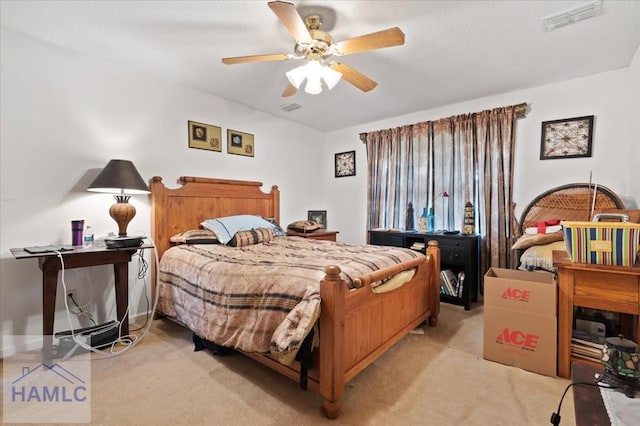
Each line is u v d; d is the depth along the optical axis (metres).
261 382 1.82
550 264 2.42
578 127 2.94
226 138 3.58
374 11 1.92
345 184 4.79
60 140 2.39
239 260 2.18
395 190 4.14
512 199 3.29
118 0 1.84
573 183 2.94
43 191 2.31
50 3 1.86
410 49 2.40
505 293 2.02
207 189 3.31
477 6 1.88
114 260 2.29
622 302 1.69
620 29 2.12
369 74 2.86
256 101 3.62
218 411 1.56
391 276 2.04
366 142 4.46
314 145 4.83
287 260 2.11
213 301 2.03
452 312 3.06
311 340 1.54
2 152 2.13
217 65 2.70
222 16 2.00
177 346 2.29
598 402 0.86
